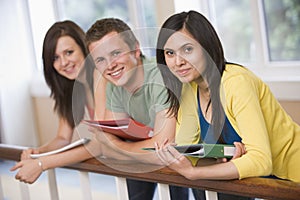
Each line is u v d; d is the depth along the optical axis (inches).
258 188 48.5
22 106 159.9
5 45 156.1
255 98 53.9
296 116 108.3
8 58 156.8
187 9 121.0
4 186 136.0
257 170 50.4
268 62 118.8
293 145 61.3
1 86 155.6
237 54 125.6
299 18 113.0
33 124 162.6
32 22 161.0
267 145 51.9
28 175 66.1
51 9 161.3
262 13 116.9
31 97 161.8
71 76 80.7
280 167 61.8
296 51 114.9
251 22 120.6
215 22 126.8
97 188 134.3
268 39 118.0
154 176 54.9
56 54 80.3
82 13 156.3
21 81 159.3
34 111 162.7
